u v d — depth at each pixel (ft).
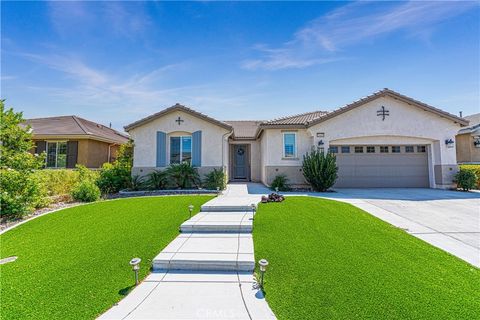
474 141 70.90
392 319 10.44
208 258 15.70
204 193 42.50
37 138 61.77
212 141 48.98
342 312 10.93
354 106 49.47
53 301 11.83
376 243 19.03
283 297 12.18
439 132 50.72
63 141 62.85
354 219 25.17
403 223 24.80
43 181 35.14
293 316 10.74
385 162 51.24
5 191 27.94
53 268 15.31
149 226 23.35
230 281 13.94
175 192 43.24
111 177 46.37
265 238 19.99
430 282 13.44
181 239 19.77
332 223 23.71
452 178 49.88
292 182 50.16
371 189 49.32
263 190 46.52
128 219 25.72
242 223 22.26
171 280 14.10
